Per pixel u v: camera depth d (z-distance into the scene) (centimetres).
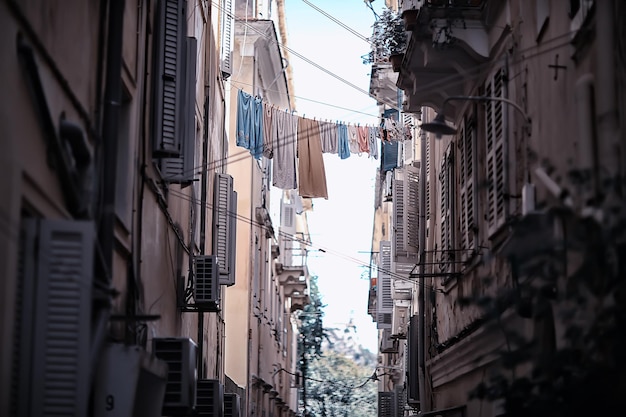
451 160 1966
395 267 3064
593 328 899
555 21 1251
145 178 1509
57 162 1005
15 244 882
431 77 1731
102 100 1218
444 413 1988
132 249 1395
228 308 3381
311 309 7388
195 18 2084
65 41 1059
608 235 884
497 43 1552
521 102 1411
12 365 925
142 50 1494
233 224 2373
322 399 7388
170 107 1581
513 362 1023
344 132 2566
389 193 3947
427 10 1606
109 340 1233
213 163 2464
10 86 869
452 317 1944
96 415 1085
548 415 933
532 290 1038
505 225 1431
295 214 5569
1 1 841
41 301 941
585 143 1088
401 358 4259
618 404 878
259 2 3841
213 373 2556
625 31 1000
